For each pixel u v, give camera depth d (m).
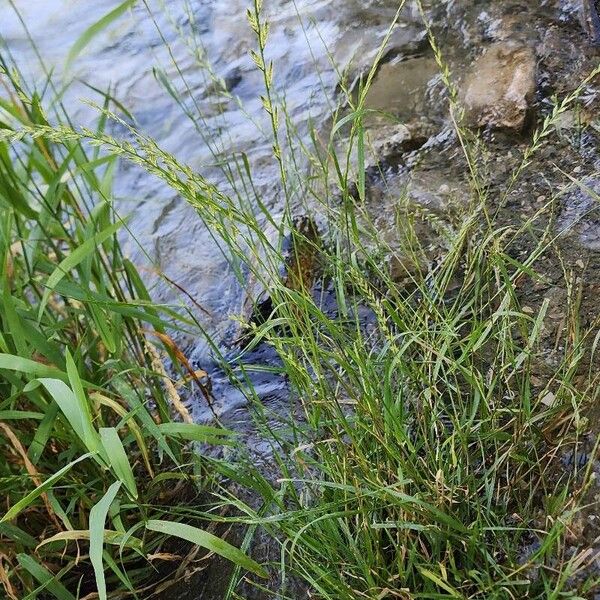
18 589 1.80
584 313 1.91
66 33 4.43
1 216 1.88
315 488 1.69
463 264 2.17
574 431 1.59
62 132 1.27
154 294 2.70
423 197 2.52
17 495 1.83
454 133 2.74
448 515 1.43
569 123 2.52
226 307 2.54
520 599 1.38
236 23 4.00
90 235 1.98
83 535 1.60
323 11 3.79
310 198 2.71
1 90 3.77
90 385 1.69
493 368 1.67
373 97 3.11
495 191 2.41
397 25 3.46
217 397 2.23
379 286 2.25
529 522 1.49
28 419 1.96
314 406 1.54
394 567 1.54
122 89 3.86
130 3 1.93
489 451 1.66
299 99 3.37
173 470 2.03
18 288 2.00
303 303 1.47
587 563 1.31
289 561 1.70
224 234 1.44
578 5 3.01
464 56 3.11
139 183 3.27
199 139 3.40
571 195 2.27
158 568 1.87
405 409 1.75
